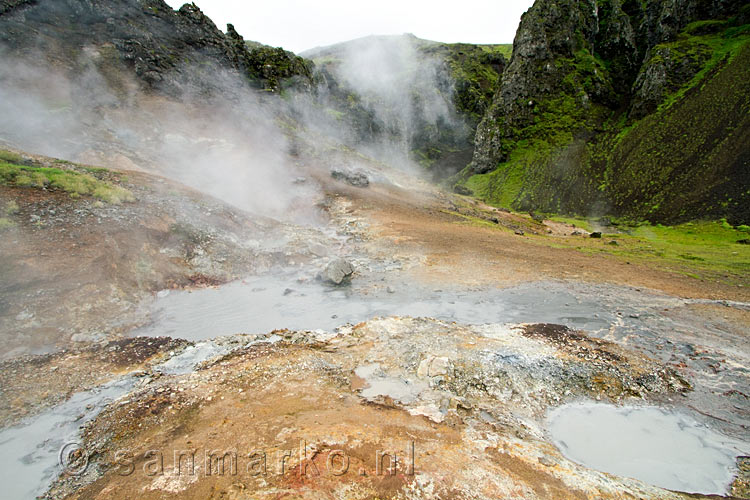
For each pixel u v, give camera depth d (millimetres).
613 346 11141
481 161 89188
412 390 8648
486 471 6164
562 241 31125
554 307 14656
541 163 78750
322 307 14609
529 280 18047
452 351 10203
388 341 10867
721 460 7219
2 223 12211
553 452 7031
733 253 27734
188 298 14898
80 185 16062
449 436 7102
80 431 7129
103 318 11961
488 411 8203
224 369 9039
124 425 7113
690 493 6422
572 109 85438
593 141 77062
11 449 6703
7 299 10500
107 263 13453
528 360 9898
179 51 43000
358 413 7617
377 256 21516
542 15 90875
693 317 13594
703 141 57000
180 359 9898
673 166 57594
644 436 7812
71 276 12117
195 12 46812
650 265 21984
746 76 60000
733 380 9516
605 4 93375
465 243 24922
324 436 6656
